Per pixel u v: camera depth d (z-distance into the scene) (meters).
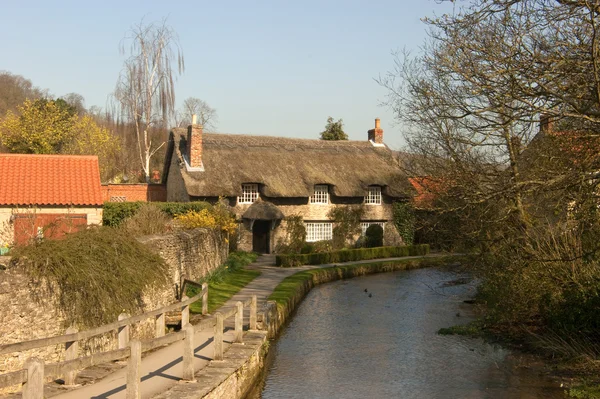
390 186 41.19
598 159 10.95
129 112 39.97
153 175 47.03
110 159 47.75
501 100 11.13
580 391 11.42
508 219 15.77
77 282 10.33
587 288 13.72
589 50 10.54
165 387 9.22
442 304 22.58
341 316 20.17
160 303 14.75
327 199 39.97
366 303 22.83
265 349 13.94
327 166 40.53
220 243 27.41
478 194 12.83
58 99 58.44
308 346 15.88
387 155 42.62
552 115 10.84
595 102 10.85
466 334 17.06
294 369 13.63
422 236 42.41
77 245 10.76
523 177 13.37
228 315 11.95
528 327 15.95
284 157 39.88
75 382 9.45
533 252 14.55
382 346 15.84
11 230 21.41
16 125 42.44
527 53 11.21
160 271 12.86
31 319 9.49
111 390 8.99
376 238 40.34
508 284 15.55
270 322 16.34
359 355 14.88
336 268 30.70
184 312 13.34
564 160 11.77
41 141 42.00
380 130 46.25
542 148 13.40
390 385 12.43
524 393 11.73
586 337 13.40
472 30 11.97
